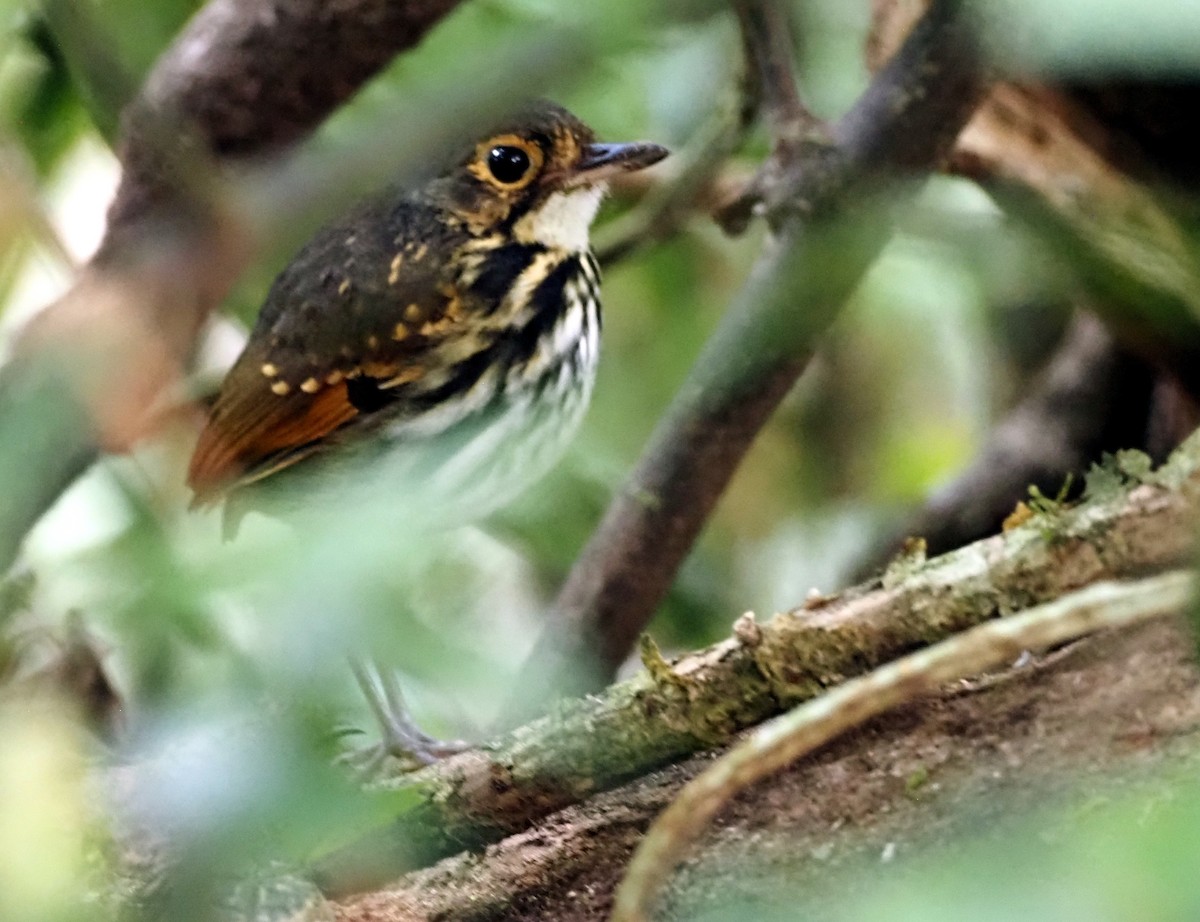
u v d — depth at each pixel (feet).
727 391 16.14
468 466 16.20
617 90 16.39
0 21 15.79
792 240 16.07
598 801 15.84
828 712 13.32
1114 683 15.72
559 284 16.25
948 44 16.01
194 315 15.81
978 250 16.29
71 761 13.51
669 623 16.43
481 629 16.26
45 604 15.71
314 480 16.19
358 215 16.25
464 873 15.83
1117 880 9.20
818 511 16.61
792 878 15.74
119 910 15.70
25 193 15.93
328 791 12.41
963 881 10.74
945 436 16.70
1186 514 15.75
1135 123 16.03
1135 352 16.29
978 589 15.78
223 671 15.16
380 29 16.11
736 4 16.07
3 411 15.72
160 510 15.88
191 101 16.08
